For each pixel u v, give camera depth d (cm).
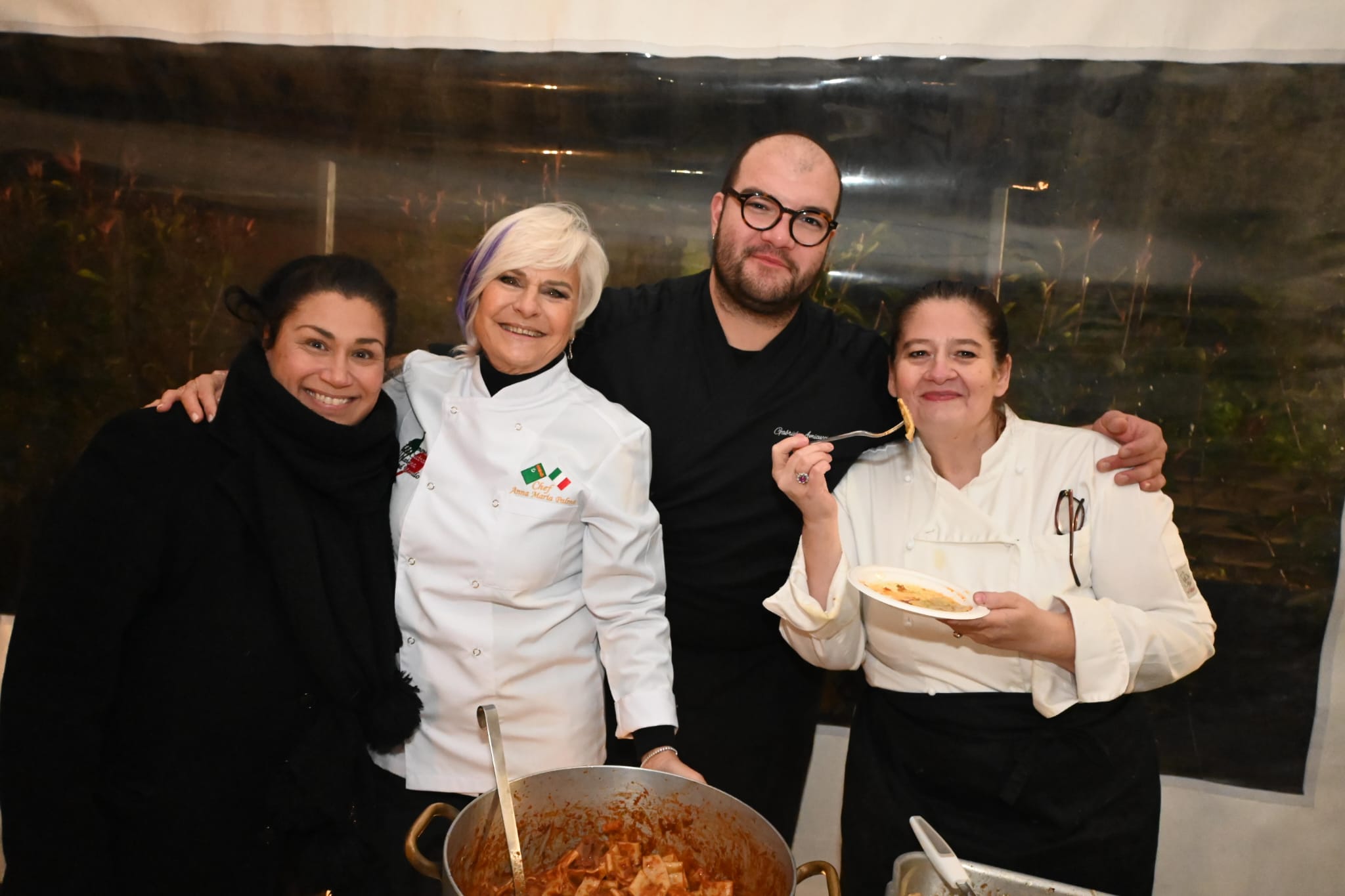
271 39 243
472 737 160
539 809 129
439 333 248
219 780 142
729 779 205
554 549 161
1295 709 228
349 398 149
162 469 141
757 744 205
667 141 236
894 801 169
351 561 154
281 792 143
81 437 259
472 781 160
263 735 145
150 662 140
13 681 134
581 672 167
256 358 148
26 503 262
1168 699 235
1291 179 215
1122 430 164
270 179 247
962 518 166
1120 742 163
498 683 159
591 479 162
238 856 145
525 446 161
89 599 134
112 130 249
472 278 158
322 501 153
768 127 232
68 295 255
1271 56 212
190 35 245
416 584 160
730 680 202
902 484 176
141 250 253
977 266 230
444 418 166
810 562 164
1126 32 217
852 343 201
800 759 212
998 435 171
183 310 253
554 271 155
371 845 153
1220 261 221
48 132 251
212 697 140
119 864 141
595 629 172
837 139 231
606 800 132
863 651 176
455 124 241
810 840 252
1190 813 236
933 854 122
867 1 226
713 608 195
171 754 140
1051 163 224
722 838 128
